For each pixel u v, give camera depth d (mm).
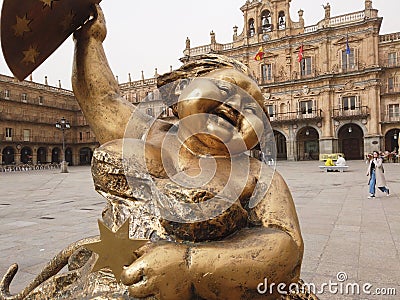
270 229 873
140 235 899
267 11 37781
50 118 45656
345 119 33062
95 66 1156
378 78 31969
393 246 3947
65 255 1279
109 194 1001
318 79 33781
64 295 1039
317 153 37125
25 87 42469
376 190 9750
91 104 1158
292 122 34906
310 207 6898
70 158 49438
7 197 10109
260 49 34062
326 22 34219
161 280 731
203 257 763
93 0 1119
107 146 1025
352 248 3879
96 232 5027
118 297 844
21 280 3092
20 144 40750
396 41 33156
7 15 879
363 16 33031
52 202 8680
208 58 1046
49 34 1044
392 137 35125
